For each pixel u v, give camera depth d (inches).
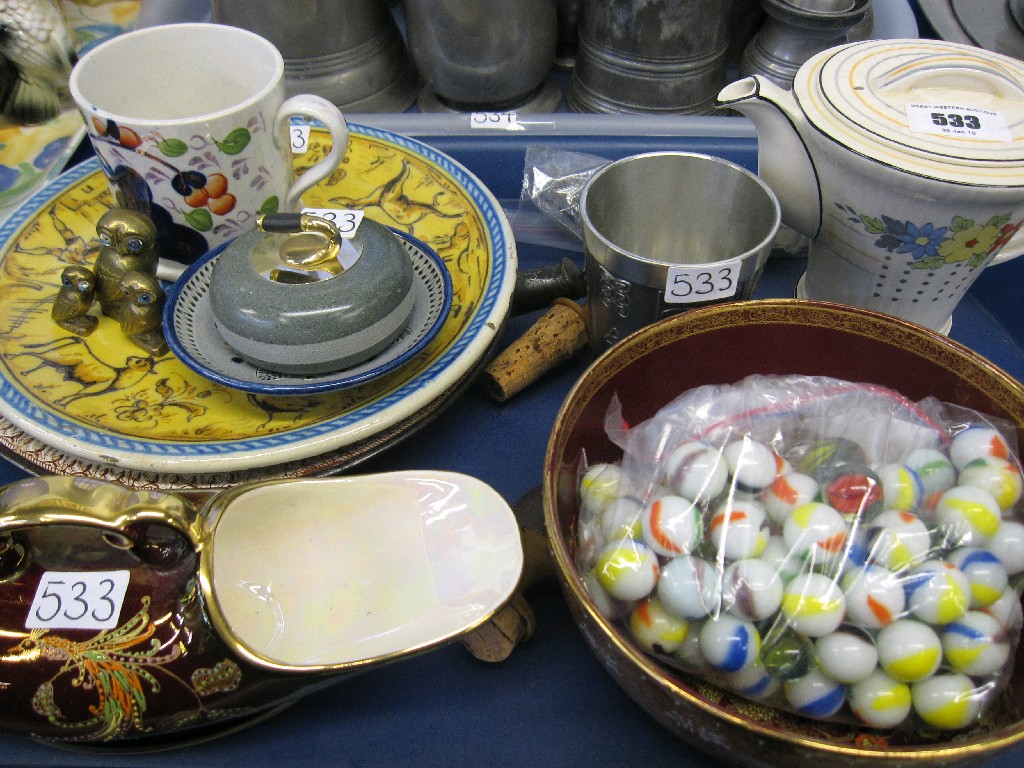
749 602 13.5
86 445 17.9
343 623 15.8
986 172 16.5
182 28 23.3
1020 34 30.1
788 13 26.1
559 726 17.3
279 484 16.3
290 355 18.6
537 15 27.1
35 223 24.5
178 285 20.9
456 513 16.5
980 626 13.2
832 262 21.4
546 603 19.5
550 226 28.7
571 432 16.2
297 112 21.4
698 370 18.8
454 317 21.8
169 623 14.9
